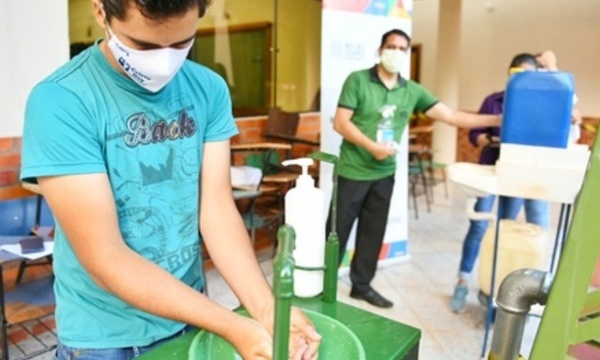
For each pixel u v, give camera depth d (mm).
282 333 476
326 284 935
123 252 726
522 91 1729
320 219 929
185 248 908
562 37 5504
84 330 853
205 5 683
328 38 2928
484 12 6102
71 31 2621
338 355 738
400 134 2750
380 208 2740
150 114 804
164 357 740
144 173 817
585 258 547
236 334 681
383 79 2609
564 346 575
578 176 1623
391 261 3469
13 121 2277
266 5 4445
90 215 716
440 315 2711
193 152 884
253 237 3428
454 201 5535
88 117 737
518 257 2312
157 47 689
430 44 6609
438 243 4008
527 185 1712
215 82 922
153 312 707
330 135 3010
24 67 2293
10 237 2109
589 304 581
